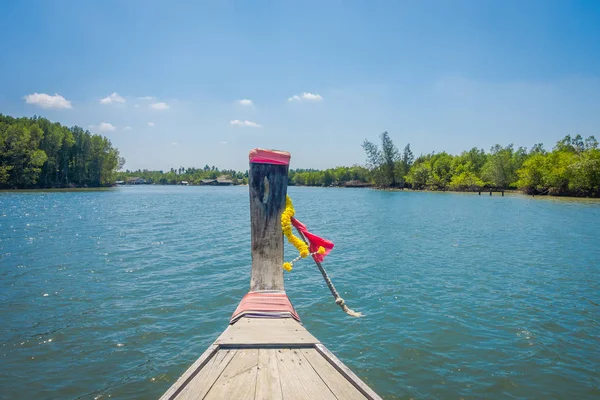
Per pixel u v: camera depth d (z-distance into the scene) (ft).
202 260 60.03
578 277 52.49
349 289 45.93
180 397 12.42
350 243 80.33
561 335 32.81
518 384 25.05
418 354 29.07
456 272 55.01
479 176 392.47
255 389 13.02
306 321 35.47
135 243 75.56
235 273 51.88
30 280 47.50
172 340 30.63
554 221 125.90
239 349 16.35
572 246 78.13
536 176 306.55
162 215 138.92
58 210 155.53
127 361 27.09
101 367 26.23
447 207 191.93
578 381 25.48
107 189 442.91
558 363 27.89
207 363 15.02
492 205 205.05
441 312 38.17
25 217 126.11
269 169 22.67
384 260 62.85
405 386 24.73
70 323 33.78
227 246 72.84
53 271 52.13
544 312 38.42
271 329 18.02
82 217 127.75
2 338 30.53
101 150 433.07
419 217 139.85
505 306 40.14
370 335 32.40
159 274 51.06
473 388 24.57
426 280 50.47
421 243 80.79
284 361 15.25
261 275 22.04
